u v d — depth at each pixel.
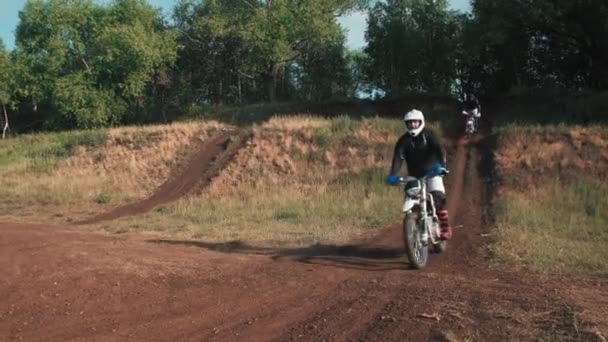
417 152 8.59
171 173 28.14
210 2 50.78
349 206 17.53
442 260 8.95
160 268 7.52
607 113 31.69
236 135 30.89
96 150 32.25
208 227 15.20
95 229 15.53
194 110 48.44
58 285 6.62
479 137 27.25
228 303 6.27
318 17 46.72
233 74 54.81
